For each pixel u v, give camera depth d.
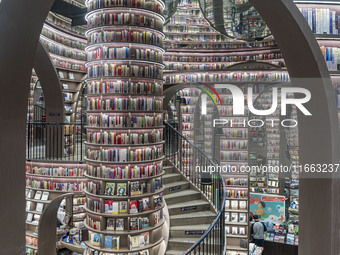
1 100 2.36
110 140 5.74
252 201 8.97
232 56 15.30
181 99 10.92
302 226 3.26
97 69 5.81
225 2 7.98
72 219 8.46
